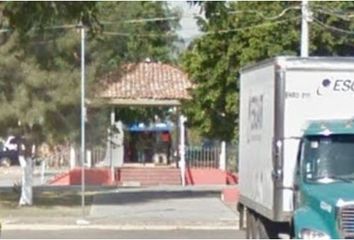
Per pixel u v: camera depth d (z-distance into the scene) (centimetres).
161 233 3347
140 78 6288
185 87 6141
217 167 6406
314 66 2250
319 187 2000
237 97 4534
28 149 4325
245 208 2714
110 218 3834
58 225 3578
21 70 4006
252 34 4356
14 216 3866
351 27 4312
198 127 4838
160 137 7394
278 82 2250
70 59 4238
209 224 3653
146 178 6181
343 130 2078
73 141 4391
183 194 5216
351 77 2253
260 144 2430
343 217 1892
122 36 5472
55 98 4100
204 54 4600
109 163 6431
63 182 6062
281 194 2197
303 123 2234
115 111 6756
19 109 4012
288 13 4312
